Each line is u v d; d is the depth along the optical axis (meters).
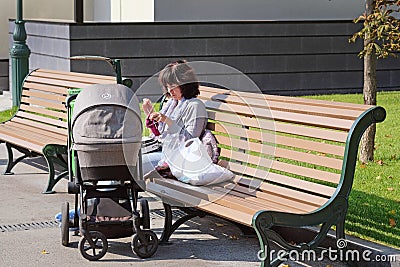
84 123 7.07
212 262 6.99
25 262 7.04
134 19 20.05
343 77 20.08
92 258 7.03
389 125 14.15
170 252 7.29
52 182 9.71
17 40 15.81
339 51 19.95
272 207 6.65
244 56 19.11
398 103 17.28
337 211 6.43
